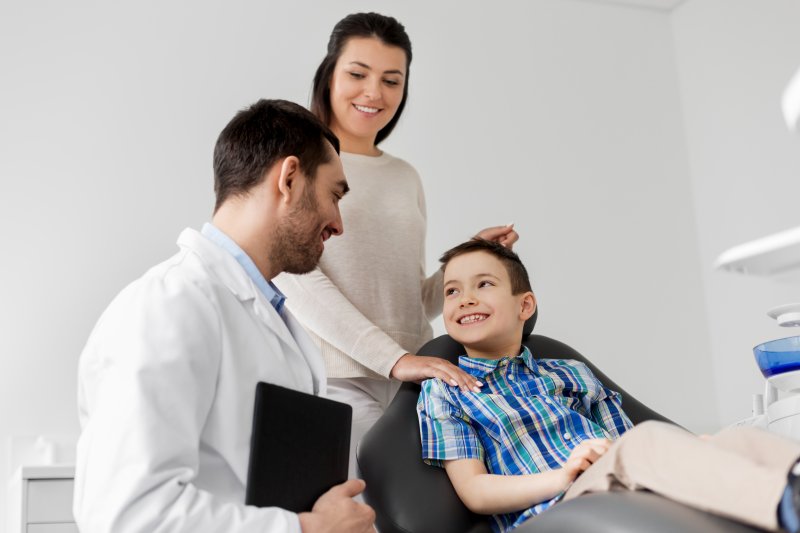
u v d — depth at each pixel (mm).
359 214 2037
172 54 3033
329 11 3244
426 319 2150
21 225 2803
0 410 2703
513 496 1459
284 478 1255
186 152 2984
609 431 1757
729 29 3557
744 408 3439
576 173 3498
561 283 3391
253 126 1429
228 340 1277
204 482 1246
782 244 769
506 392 1723
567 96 3551
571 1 3643
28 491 2170
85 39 2955
